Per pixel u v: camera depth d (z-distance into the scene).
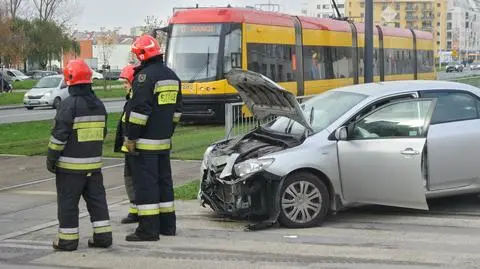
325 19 24.89
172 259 5.80
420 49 34.44
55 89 30.73
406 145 6.97
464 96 7.62
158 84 6.30
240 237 6.61
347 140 7.07
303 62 22.72
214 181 7.15
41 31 76.44
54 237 6.81
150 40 6.36
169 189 6.71
